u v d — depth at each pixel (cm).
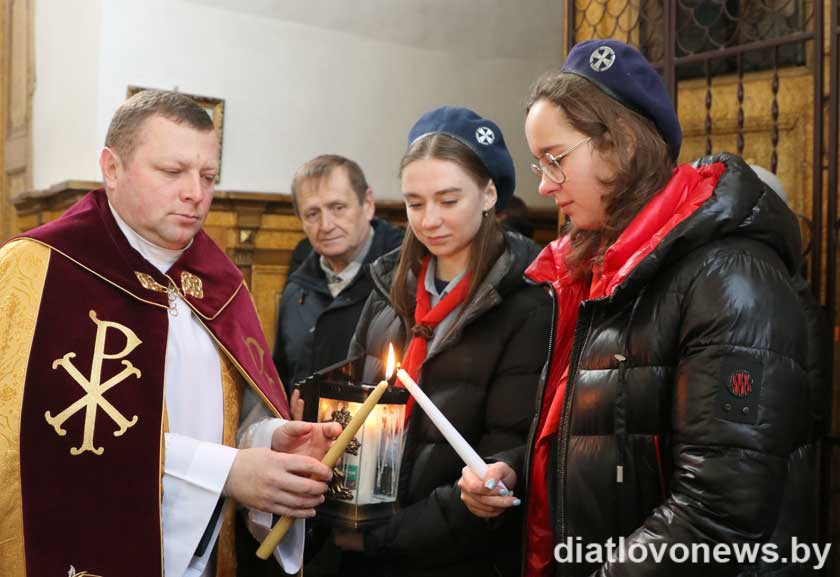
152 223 169
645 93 156
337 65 494
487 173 199
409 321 206
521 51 550
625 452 147
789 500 145
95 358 160
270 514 178
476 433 191
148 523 154
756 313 137
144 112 167
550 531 166
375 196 509
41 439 152
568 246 177
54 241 166
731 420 133
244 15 466
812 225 275
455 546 182
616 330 151
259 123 471
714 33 364
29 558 148
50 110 495
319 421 174
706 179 153
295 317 309
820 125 274
